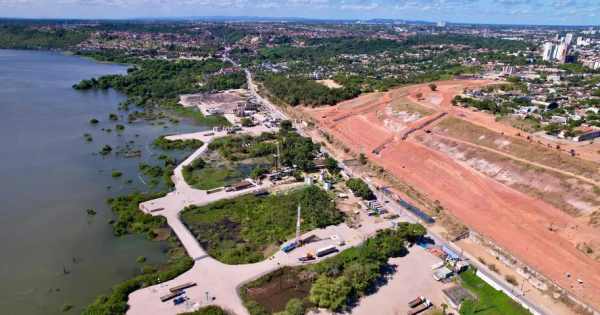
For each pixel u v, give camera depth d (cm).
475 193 13338
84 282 9325
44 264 9919
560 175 12294
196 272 9669
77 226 11700
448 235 11688
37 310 8394
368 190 13975
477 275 10012
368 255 9969
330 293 8619
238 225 12188
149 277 9262
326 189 14762
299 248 10925
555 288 9175
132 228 11644
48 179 14775
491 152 14962
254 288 9312
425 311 8769
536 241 10744
